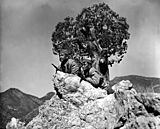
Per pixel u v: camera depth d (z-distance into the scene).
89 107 57.88
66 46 71.12
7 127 65.56
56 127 60.69
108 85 69.31
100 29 71.94
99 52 70.38
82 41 71.31
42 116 65.00
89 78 66.56
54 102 65.69
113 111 53.72
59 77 66.88
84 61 68.06
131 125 47.72
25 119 76.25
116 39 71.62
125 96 51.47
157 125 45.41
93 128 55.09
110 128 52.75
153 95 47.41
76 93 64.44
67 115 61.81
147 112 47.41
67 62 68.94
